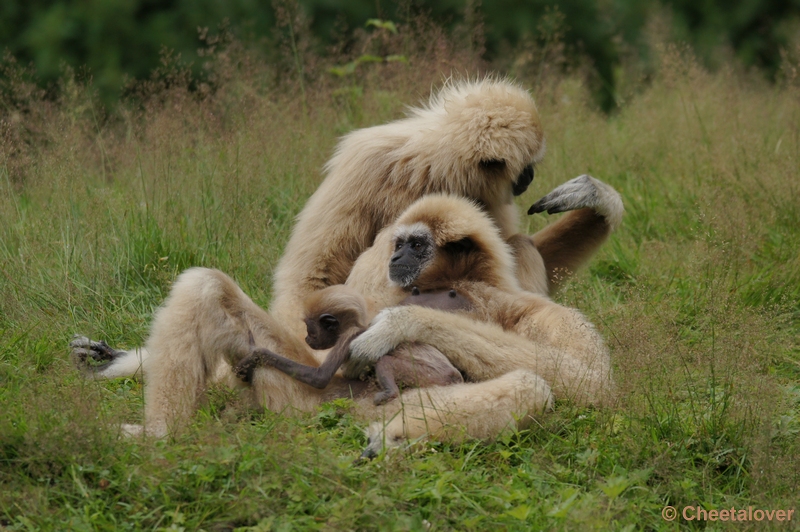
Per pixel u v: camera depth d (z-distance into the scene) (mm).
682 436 10164
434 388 9805
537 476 9055
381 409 9797
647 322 11914
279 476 8453
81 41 32719
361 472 8688
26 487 8203
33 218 15617
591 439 9969
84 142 18969
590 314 13648
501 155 12234
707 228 16359
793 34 36656
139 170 17312
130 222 15531
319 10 33062
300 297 12148
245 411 9984
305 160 18203
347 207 12500
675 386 11047
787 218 17047
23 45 33000
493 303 11125
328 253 12359
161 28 33000
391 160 12586
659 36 28844
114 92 31203
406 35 22375
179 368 9633
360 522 7992
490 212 12898
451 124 12438
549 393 10102
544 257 13961
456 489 8625
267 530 7766
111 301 13914
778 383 11508
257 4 33438
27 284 13734
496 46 34562
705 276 14695
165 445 8867
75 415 8891
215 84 20328
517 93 12922
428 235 11297
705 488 9414
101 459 8625
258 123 17641
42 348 12023
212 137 17672
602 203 13586
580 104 23266
